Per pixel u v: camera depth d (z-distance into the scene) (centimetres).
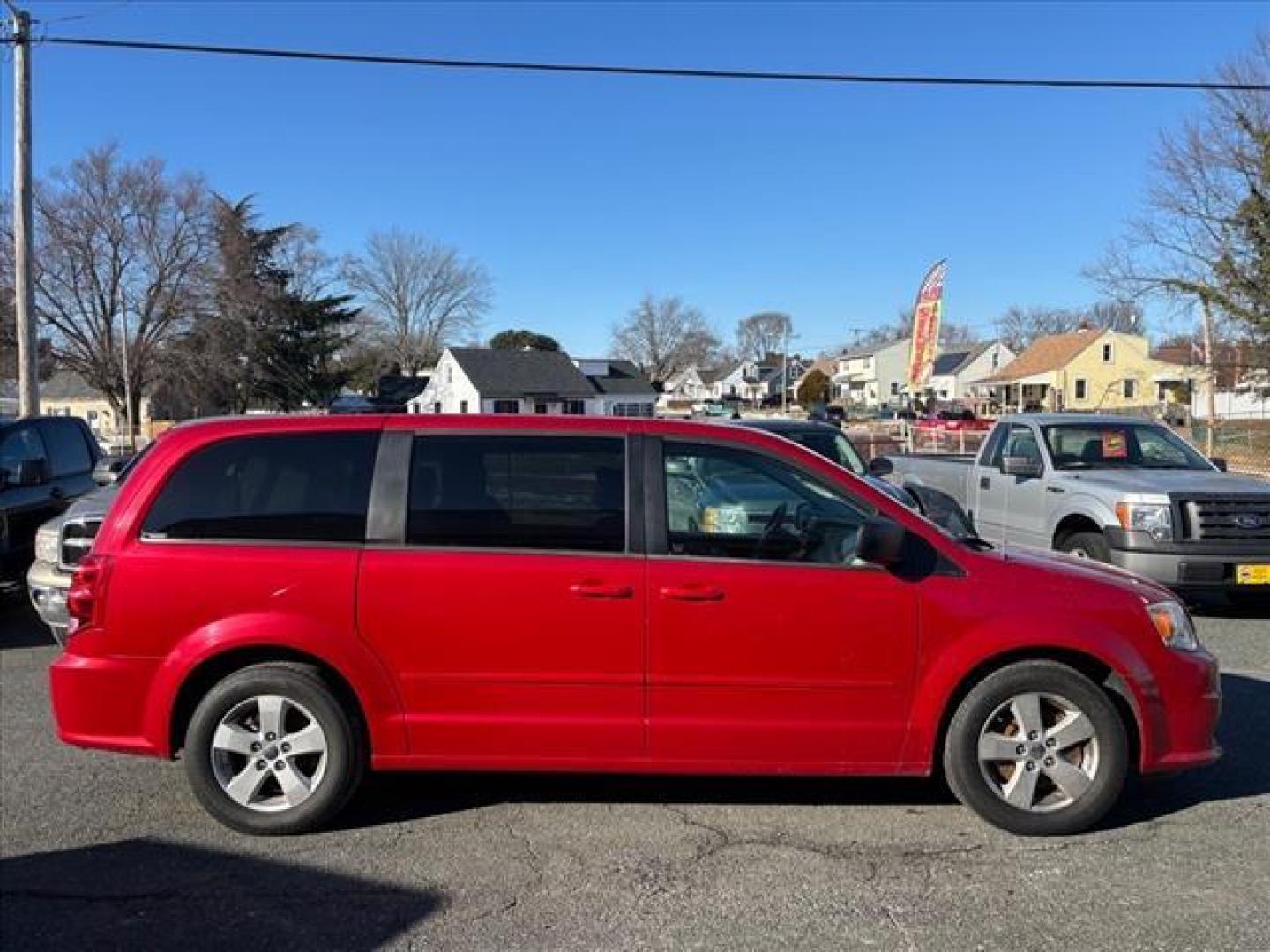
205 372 4969
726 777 483
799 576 409
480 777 484
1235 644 759
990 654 407
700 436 430
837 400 10606
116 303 4725
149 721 409
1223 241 2638
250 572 407
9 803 456
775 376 12025
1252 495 815
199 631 406
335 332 6406
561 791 466
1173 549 812
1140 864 387
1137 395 7275
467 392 6612
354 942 333
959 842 408
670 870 384
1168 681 413
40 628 863
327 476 421
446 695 410
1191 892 364
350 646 406
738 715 410
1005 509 1034
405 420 432
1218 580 809
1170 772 418
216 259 4953
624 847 404
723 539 418
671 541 416
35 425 960
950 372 9594
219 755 413
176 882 376
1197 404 5662
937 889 367
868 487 425
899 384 10069
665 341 11131
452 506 418
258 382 5622
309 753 414
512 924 344
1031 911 350
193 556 410
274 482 421
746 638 407
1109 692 419
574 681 408
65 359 4691
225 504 418
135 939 336
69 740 415
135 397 4847
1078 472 927
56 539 712
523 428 427
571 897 362
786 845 405
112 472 929
